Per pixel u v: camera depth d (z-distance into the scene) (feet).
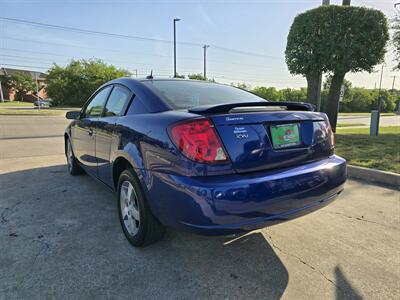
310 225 9.14
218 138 5.74
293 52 28.02
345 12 25.48
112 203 10.81
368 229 8.87
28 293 5.83
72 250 7.50
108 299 5.72
